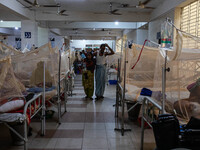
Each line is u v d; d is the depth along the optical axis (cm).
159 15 744
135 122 358
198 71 214
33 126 334
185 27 562
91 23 1180
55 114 397
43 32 1153
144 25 988
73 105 468
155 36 808
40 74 338
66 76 449
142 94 305
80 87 712
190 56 182
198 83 210
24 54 284
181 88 228
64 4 770
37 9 860
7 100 221
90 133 308
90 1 720
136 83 362
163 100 188
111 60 722
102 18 916
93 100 521
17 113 208
